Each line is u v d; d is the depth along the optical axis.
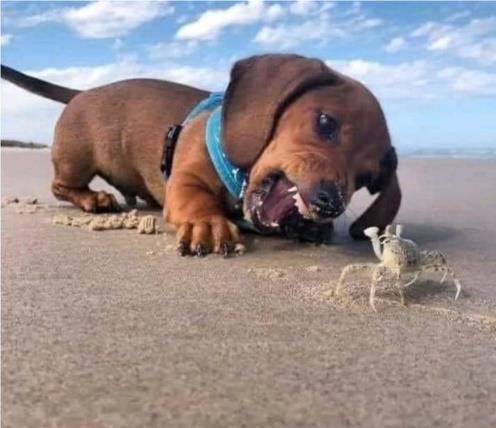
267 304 0.25
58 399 0.15
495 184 0.78
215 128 0.39
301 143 0.34
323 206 0.32
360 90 0.37
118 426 0.14
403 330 0.22
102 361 0.18
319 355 0.19
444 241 0.42
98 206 0.50
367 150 0.36
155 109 0.47
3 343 0.19
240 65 0.38
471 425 0.15
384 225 0.40
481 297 0.27
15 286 0.27
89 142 0.49
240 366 0.18
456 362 0.19
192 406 0.15
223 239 0.35
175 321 0.22
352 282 0.29
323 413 0.15
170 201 0.38
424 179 0.86
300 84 0.36
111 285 0.27
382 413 0.15
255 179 0.36
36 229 0.42
